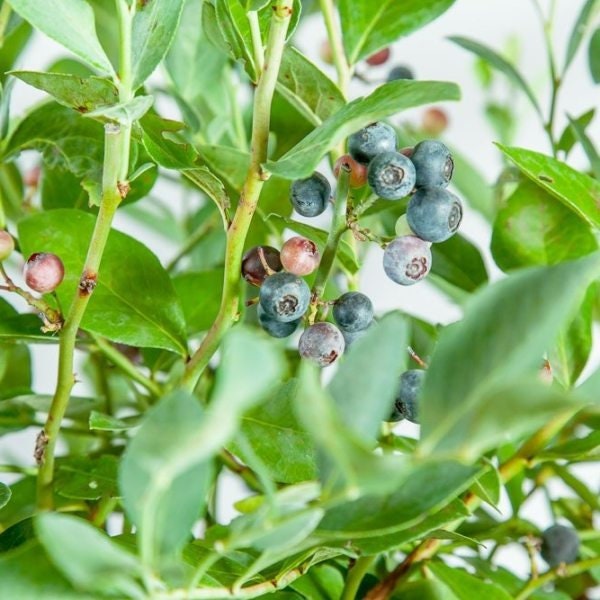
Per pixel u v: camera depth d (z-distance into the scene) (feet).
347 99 2.17
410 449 2.12
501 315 1.64
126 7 1.84
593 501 2.24
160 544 1.66
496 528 2.18
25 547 1.71
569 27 3.47
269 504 1.64
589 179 2.00
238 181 2.20
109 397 2.32
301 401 1.57
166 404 1.58
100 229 1.88
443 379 1.65
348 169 1.92
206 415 1.58
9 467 2.18
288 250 1.90
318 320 1.95
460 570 2.03
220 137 2.40
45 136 2.11
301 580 2.00
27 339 2.05
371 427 1.65
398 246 1.90
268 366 1.53
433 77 3.54
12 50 2.37
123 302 2.06
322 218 2.72
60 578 1.70
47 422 1.98
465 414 1.63
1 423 2.18
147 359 2.25
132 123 1.87
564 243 2.12
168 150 1.94
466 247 2.25
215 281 2.25
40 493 2.02
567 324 2.11
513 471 2.06
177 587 1.70
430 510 1.75
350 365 1.65
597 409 2.06
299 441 1.93
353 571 1.98
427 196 1.90
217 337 1.93
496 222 2.13
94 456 2.21
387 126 1.92
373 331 1.65
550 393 1.60
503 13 3.51
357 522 1.75
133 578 1.70
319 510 1.64
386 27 2.15
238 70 2.43
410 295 3.42
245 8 1.86
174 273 2.48
